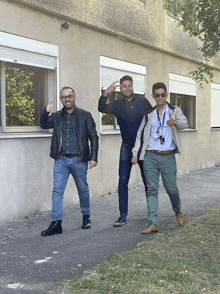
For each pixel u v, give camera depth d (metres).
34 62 6.70
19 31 6.30
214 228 5.57
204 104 13.73
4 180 6.11
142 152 5.43
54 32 7.09
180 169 12.11
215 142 14.58
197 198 8.22
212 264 4.11
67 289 3.56
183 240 4.98
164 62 11.09
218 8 6.18
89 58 8.05
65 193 7.44
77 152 5.50
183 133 12.28
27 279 3.82
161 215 6.57
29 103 6.81
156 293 3.41
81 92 7.86
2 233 5.53
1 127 6.26
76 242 5.05
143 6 9.70
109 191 8.77
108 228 5.77
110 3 8.45
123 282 3.65
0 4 5.94
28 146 6.55
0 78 6.21
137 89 9.94
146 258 4.30
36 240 5.16
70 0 7.26
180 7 6.37
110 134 8.77
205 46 6.54
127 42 9.35
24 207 6.48
